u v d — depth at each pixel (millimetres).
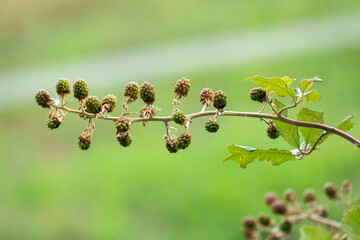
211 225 2129
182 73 4793
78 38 6246
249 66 4504
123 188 2631
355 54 4168
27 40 6422
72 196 2711
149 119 811
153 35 6098
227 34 5770
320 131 819
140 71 5203
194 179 2457
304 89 803
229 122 3152
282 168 2252
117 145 3248
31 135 3973
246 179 2271
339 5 5746
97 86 4973
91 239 2330
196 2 6508
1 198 2816
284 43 5082
